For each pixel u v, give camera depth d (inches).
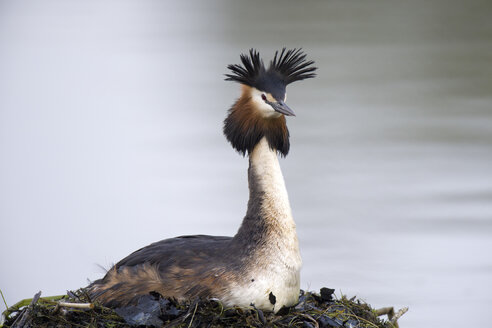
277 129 276.8
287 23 1563.7
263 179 270.1
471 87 975.0
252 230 265.4
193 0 2289.6
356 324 271.1
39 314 264.1
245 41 1349.7
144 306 259.0
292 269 264.1
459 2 1782.7
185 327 252.5
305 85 1037.8
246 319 253.3
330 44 1296.8
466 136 758.5
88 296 275.7
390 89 983.0
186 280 265.7
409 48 1256.2
